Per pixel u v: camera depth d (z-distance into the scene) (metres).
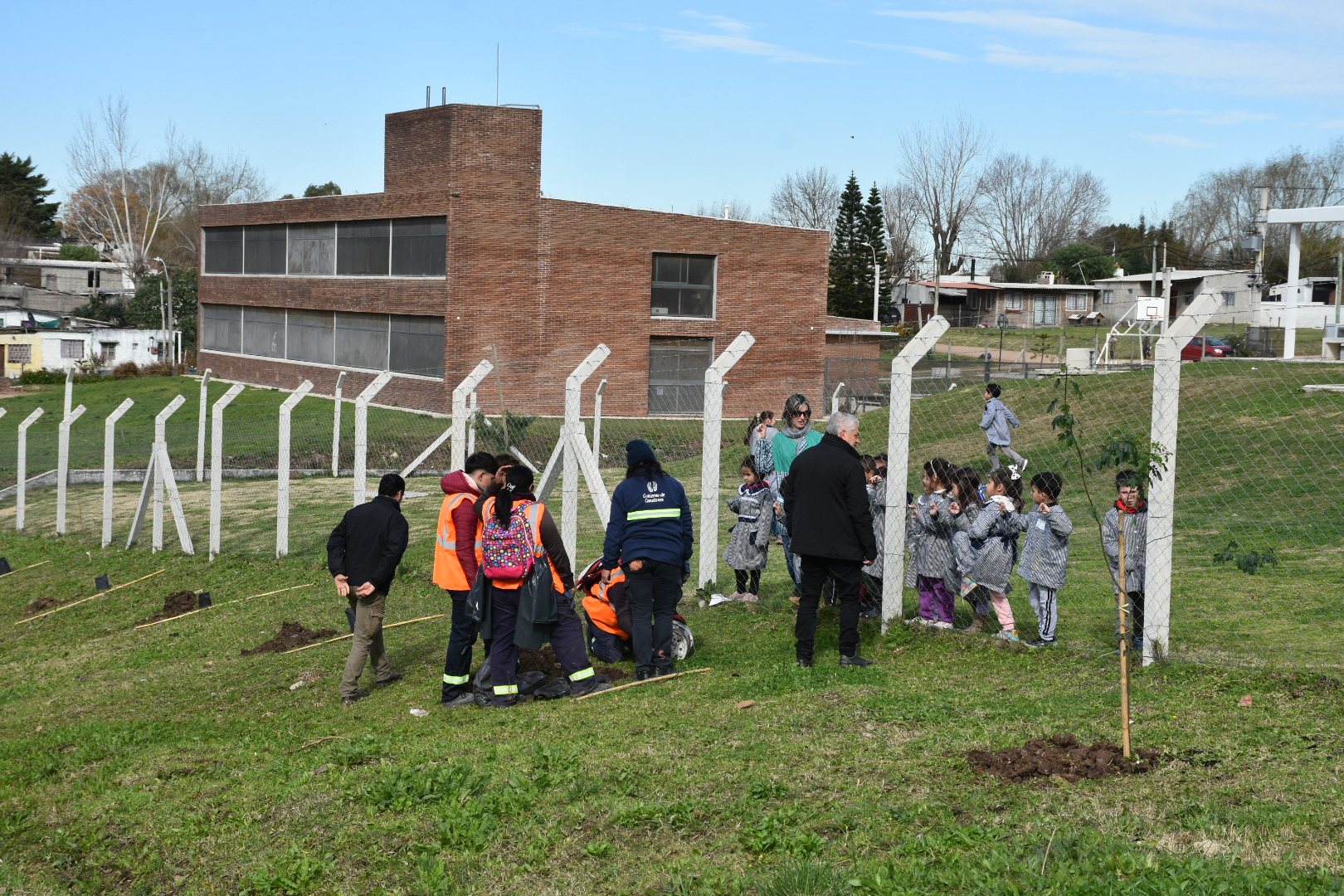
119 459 27.41
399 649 10.39
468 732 7.29
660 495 8.36
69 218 104.56
